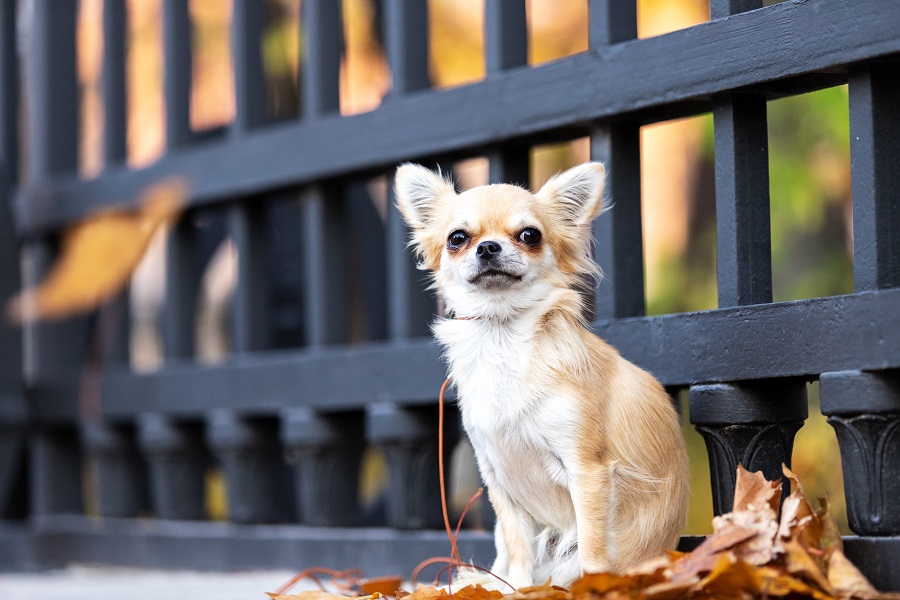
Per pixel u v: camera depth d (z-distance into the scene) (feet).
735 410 14.20
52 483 27.43
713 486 14.57
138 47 38.32
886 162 13.29
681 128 35.81
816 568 11.18
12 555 26.27
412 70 19.76
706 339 14.51
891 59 13.04
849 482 13.11
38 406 27.12
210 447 25.44
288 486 31.27
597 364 13.80
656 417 13.78
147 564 24.44
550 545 14.69
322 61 21.52
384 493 31.89
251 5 23.04
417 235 15.69
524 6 17.93
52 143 27.71
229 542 22.72
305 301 33.42
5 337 26.71
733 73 14.28
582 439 13.32
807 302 13.46
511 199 14.67
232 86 23.25
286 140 21.53
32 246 28.02
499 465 14.01
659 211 36.70
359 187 31.99
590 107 16.05
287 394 21.57
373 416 19.76
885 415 12.83
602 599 10.84
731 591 10.71
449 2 38.14
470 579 14.64
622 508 13.60
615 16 15.92
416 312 19.95
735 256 14.57
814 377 13.80
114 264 26.76
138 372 25.13
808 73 13.65
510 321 14.01
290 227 33.78
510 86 17.25
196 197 23.58
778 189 30.83
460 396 14.29
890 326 12.64
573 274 14.97
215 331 42.14
